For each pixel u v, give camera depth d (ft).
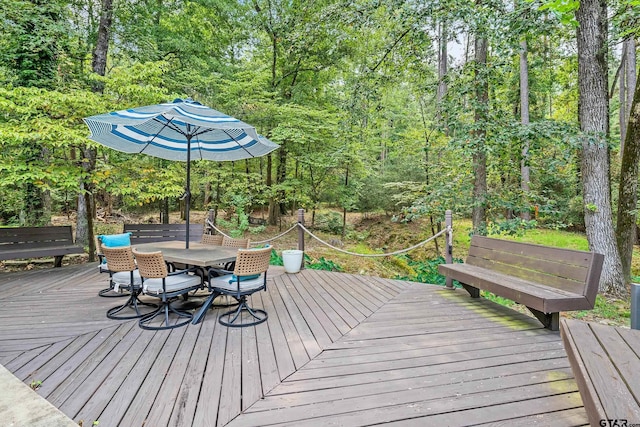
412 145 30.99
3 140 13.89
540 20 15.51
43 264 19.42
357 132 29.45
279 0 32.81
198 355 7.91
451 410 5.75
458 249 29.91
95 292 12.98
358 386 6.55
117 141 12.98
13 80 18.26
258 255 10.02
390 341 8.77
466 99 20.20
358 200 37.47
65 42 19.67
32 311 10.85
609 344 5.52
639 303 7.14
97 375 6.92
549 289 9.41
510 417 5.56
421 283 15.15
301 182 33.24
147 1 27.09
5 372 4.37
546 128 16.52
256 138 10.57
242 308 11.11
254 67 32.96
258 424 5.39
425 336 9.11
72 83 19.56
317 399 6.10
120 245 12.64
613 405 3.95
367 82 23.31
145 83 18.13
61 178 15.49
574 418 5.52
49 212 24.48
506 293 9.82
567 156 16.44
